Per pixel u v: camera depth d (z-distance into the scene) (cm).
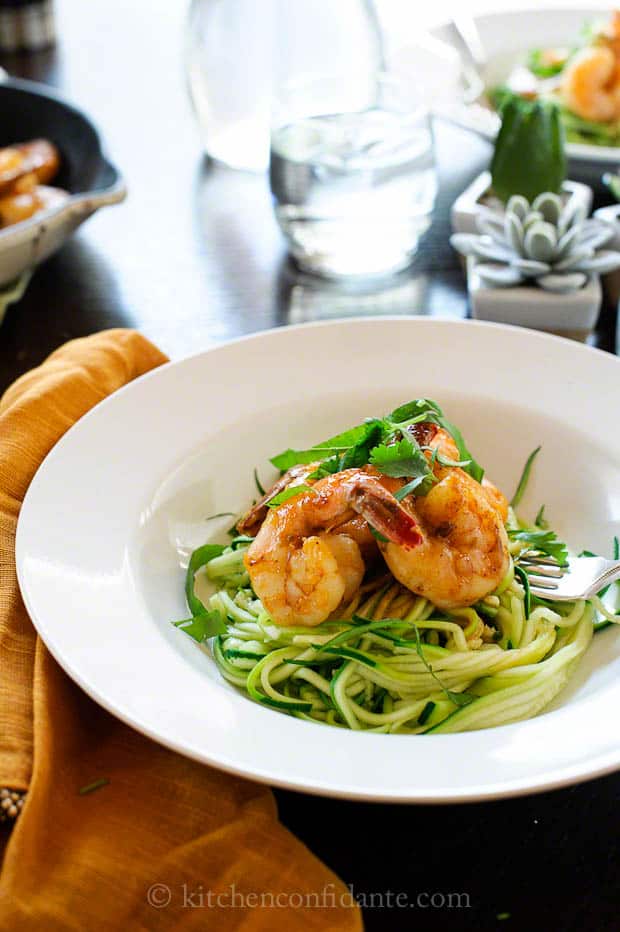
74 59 115
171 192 94
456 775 49
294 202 79
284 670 58
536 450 66
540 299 75
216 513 65
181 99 108
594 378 67
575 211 77
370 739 51
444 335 69
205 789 51
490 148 98
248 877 49
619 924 49
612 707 52
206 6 92
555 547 62
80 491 60
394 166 77
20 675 54
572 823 52
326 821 52
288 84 83
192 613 59
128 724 50
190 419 65
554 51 106
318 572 56
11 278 79
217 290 83
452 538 57
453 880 50
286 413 67
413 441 57
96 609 56
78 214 78
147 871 49
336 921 48
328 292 83
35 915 48
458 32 104
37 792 49
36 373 68
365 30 92
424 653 58
